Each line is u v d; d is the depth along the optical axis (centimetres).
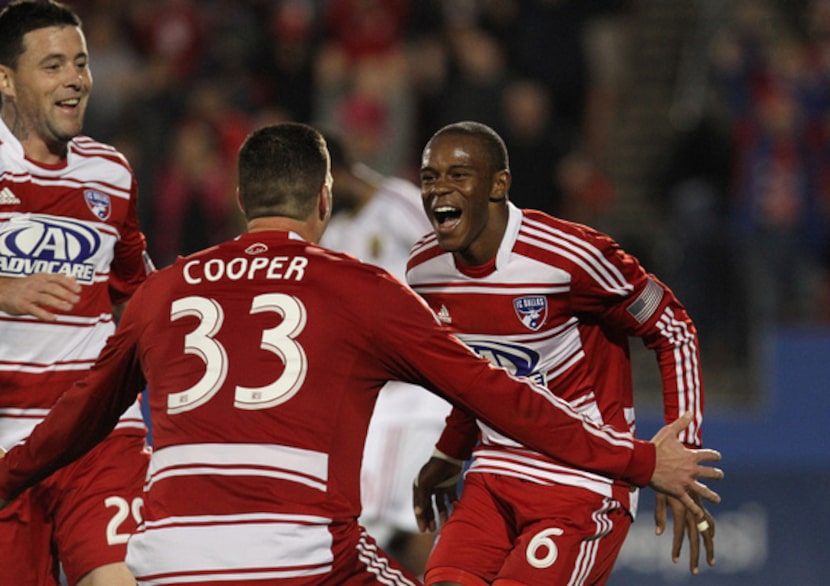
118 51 4031
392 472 2316
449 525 1586
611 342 1609
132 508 1631
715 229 3328
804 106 4141
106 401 1396
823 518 2983
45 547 1678
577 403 1577
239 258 1353
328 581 1310
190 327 1324
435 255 1570
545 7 4184
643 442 1368
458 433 1636
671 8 4756
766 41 4378
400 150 3984
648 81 4675
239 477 1273
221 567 1262
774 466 2997
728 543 2950
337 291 1319
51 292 1464
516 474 1567
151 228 3600
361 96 3944
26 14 1595
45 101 1595
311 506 1283
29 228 1617
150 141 3694
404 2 4291
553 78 4153
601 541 1568
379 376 1336
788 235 3872
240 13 4272
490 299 1543
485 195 1507
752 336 3150
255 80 4166
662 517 1528
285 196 1375
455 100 3838
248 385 1291
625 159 4544
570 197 3941
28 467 1414
